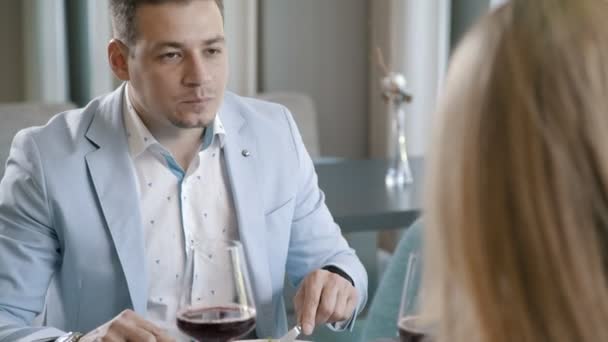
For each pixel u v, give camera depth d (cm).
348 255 183
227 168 174
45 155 166
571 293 47
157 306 166
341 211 244
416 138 421
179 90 159
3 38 409
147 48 159
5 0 407
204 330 131
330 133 467
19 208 164
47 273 165
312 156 369
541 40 49
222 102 180
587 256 47
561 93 48
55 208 164
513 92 49
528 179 48
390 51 427
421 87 421
